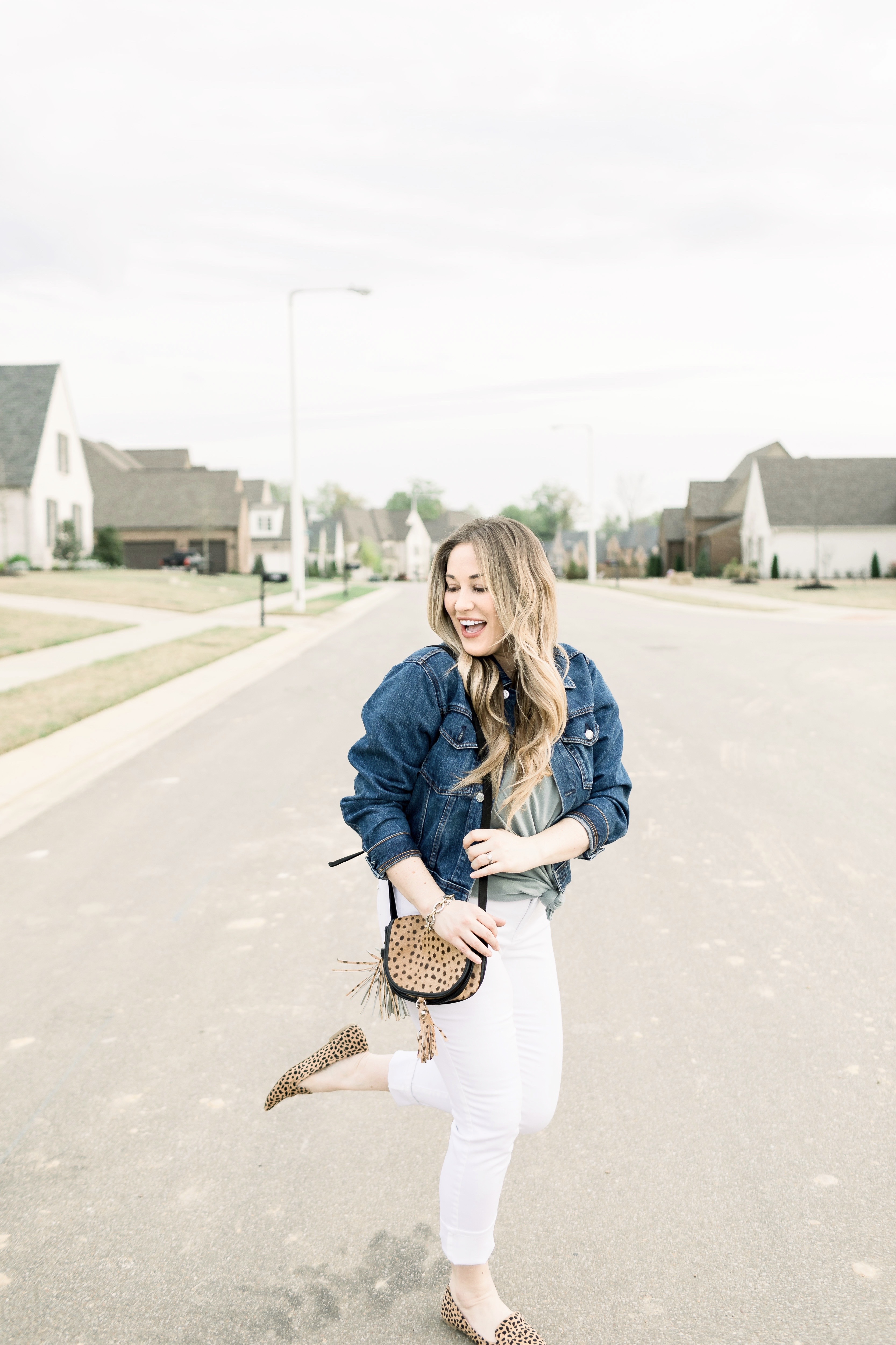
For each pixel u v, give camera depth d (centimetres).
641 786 770
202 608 2855
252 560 8188
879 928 468
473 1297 218
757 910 497
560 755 212
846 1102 314
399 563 11488
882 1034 360
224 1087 336
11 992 416
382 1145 300
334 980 425
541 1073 219
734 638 1984
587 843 211
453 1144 215
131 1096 330
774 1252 246
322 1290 237
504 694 207
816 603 3416
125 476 6500
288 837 652
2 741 954
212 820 695
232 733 1026
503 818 208
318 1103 326
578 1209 265
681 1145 293
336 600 3906
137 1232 260
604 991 404
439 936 203
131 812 720
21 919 505
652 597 3981
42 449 4253
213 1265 246
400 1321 226
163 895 542
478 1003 205
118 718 1098
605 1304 230
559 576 8975
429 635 2183
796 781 780
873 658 1591
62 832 670
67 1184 282
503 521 206
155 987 420
